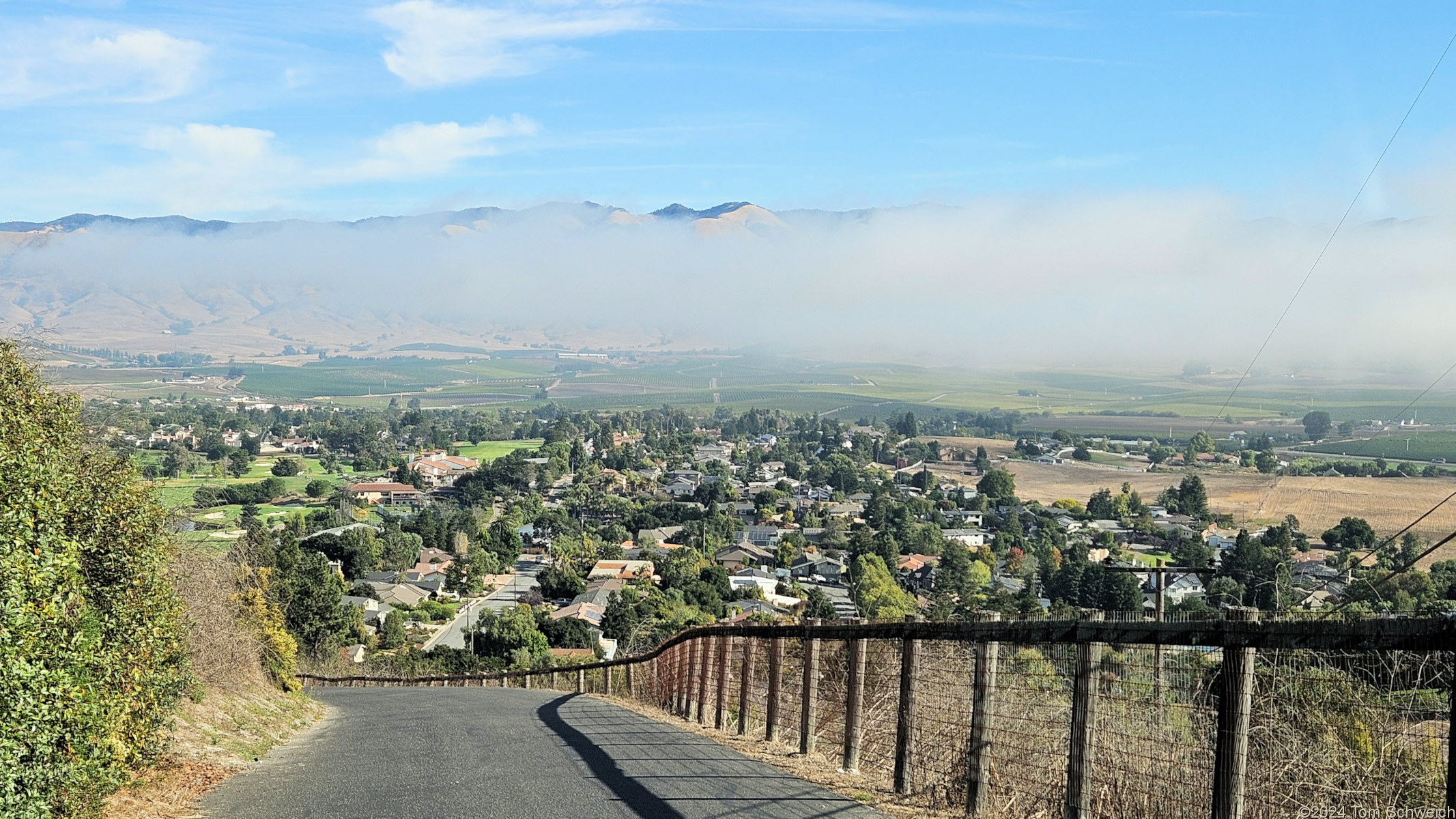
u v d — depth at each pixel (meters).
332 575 57.97
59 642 7.04
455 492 150.50
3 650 6.25
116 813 7.48
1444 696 4.91
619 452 191.12
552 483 161.00
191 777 9.07
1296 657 5.43
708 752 10.19
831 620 10.16
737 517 125.19
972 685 7.75
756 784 8.32
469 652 56.97
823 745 9.95
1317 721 5.30
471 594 87.94
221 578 16.17
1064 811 6.42
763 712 12.14
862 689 8.93
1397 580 19.83
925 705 8.02
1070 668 6.88
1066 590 53.69
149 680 9.20
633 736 11.80
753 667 12.23
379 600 79.56
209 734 11.42
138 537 9.73
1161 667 6.19
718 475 165.25
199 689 13.12
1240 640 5.23
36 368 9.46
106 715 7.81
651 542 111.50
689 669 14.77
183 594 13.95
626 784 8.45
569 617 62.44
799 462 169.25
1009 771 7.07
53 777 6.71
